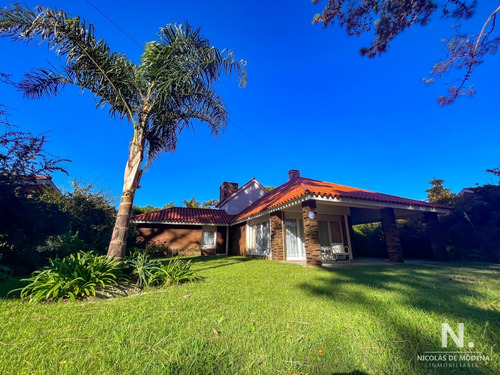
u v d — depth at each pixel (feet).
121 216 19.70
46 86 20.74
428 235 39.50
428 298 13.32
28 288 13.84
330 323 9.59
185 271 20.04
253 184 73.36
